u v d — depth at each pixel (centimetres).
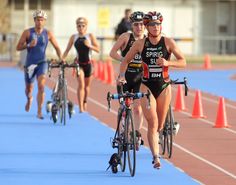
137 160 2583
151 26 2298
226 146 2914
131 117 2297
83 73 3878
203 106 4394
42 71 3597
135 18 2752
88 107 4209
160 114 2375
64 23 9719
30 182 2211
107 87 5547
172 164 2517
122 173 2359
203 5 10006
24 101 4534
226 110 4206
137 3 9850
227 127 3466
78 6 9731
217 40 10012
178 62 2300
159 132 2620
